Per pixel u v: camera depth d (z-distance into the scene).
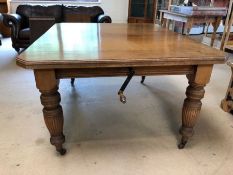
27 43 3.46
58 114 1.26
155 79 2.70
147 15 4.96
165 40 1.57
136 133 1.66
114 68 1.18
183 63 1.14
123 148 1.50
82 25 2.14
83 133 1.64
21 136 1.58
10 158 1.38
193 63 1.16
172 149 1.50
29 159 1.38
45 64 1.02
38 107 1.96
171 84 2.56
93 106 2.03
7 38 4.54
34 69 1.06
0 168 1.30
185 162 1.39
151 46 1.37
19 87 2.37
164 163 1.38
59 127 1.30
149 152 1.47
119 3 5.07
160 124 1.78
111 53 1.17
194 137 1.63
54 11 3.91
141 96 2.25
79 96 2.21
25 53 1.13
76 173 1.29
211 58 1.17
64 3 4.84
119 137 1.61
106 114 1.90
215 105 2.10
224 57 1.19
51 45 1.30
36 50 1.19
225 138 1.63
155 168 1.34
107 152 1.46
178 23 3.84
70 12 3.99
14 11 4.71
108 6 5.05
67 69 1.13
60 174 1.28
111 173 1.29
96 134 1.63
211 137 1.63
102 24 2.27
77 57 1.08
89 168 1.33
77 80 2.59
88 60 1.05
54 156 1.41
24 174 1.27
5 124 1.71
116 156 1.42
